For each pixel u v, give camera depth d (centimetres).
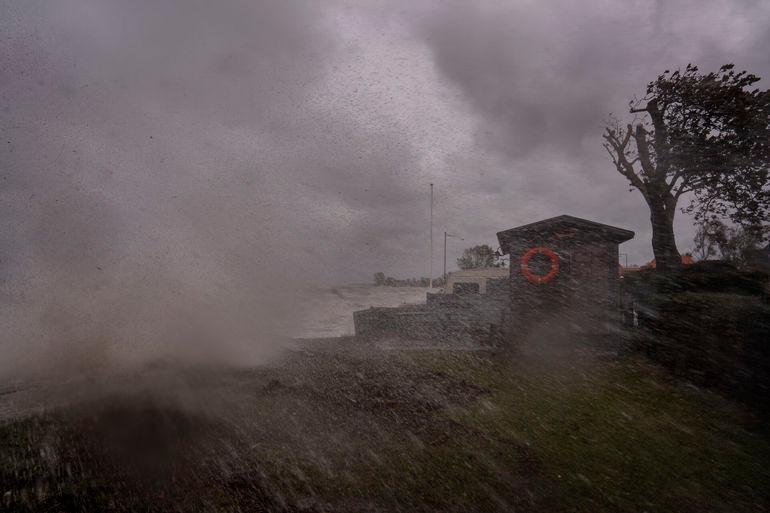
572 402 489
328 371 595
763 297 550
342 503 267
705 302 571
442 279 2141
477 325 958
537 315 786
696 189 1073
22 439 338
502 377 593
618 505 277
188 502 261
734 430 414
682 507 277
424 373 603
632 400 499
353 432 382
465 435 385
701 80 1036
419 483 296
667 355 636
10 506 250
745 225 1071
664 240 1066
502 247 877
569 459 343
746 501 287
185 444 341
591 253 785
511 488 294
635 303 749
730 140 1028
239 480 289
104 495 265
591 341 752
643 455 356
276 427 385
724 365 526
